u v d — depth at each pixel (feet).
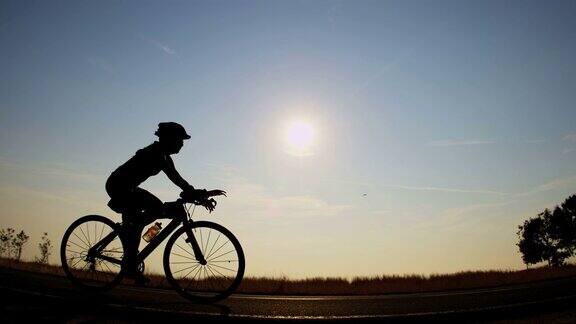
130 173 17.70
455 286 50.98
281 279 56.75
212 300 18.42
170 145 18.20
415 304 23.21
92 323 13.94
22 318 13.69
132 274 18.26
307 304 22.57
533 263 209.67
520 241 212.84
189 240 18.31
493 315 18.61
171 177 18.13
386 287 50.34
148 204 18.20
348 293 38.73
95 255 18.53
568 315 18.92
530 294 28.63
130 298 19.21
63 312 15.02
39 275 26.94
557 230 202.08
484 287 45.34
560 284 40.27
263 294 33.27
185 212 18.47
